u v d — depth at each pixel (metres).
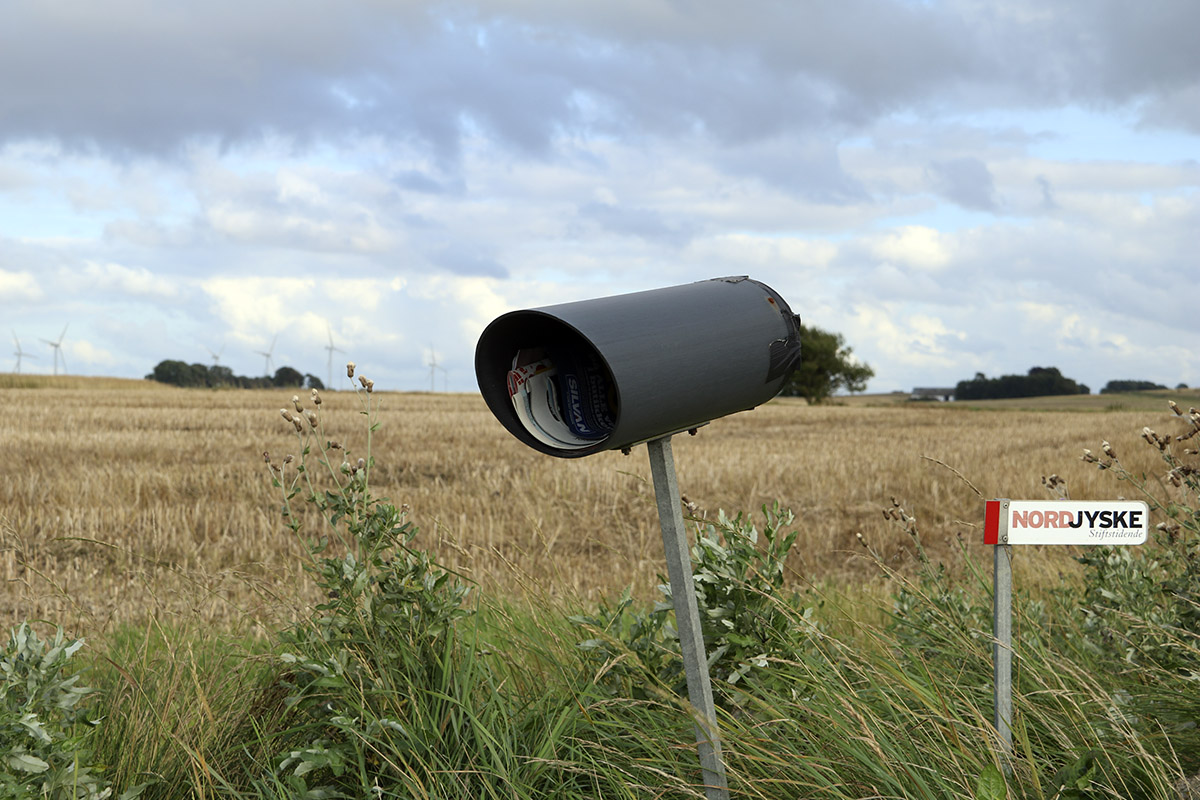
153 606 4.59
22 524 9.28
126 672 3.29
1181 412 3.74
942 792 2.58
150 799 2.89
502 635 3.87
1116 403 103.88
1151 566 4.29
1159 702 3.40
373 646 3.13
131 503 11.63
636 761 2.83
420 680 3.12
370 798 2.64
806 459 18.50
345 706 3.04
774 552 3.39
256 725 3.11
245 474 14.62
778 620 3.29
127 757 2.96
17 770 2.37
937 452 21.44
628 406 2.18
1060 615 4.52
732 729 2.84
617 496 12.61
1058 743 3.06
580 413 2.52
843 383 86.62
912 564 8.46
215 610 5.53
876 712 3.11
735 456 18.91
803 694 3.16
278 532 9.76
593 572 7.86
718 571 3.28
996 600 2.96
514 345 2.51
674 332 2.34
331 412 33.59
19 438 19.61
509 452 19.50
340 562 3.22
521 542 9.36
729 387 2.52
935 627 4.01
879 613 5.10
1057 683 3.28
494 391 2.48
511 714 3.14
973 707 2.71
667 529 2.60
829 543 9.85
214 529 9.83
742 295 2.68
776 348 2.68
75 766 2.35
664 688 3.06
